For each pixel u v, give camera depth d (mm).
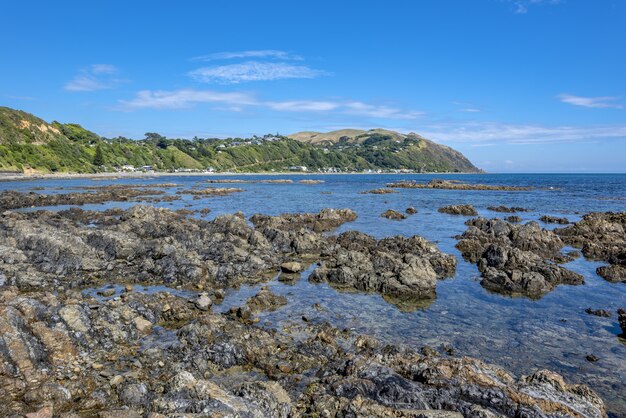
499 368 14344
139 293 21484
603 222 45531
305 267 30734
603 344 18484
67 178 154750
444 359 14727
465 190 117062
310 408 12414
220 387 12953
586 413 12359
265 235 38781
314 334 18625
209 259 30891
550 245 37281
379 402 12609
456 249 37219
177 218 50812
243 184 142875
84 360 15383
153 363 15500
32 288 24531
